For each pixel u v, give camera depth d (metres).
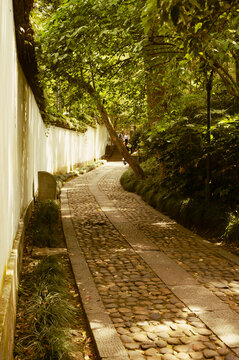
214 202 8.80
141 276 5.46
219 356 3.33
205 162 9.20
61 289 4.70
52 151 17.83
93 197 13.58
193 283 5.15
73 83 9.14
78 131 25.53
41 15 10.82
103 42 7.46
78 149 26.41
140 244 7.25
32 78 8.42
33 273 5.21
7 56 3.92
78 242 7.41
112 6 7.04
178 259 6.29
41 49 7.50
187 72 8.85
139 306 4.40
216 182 9.03
